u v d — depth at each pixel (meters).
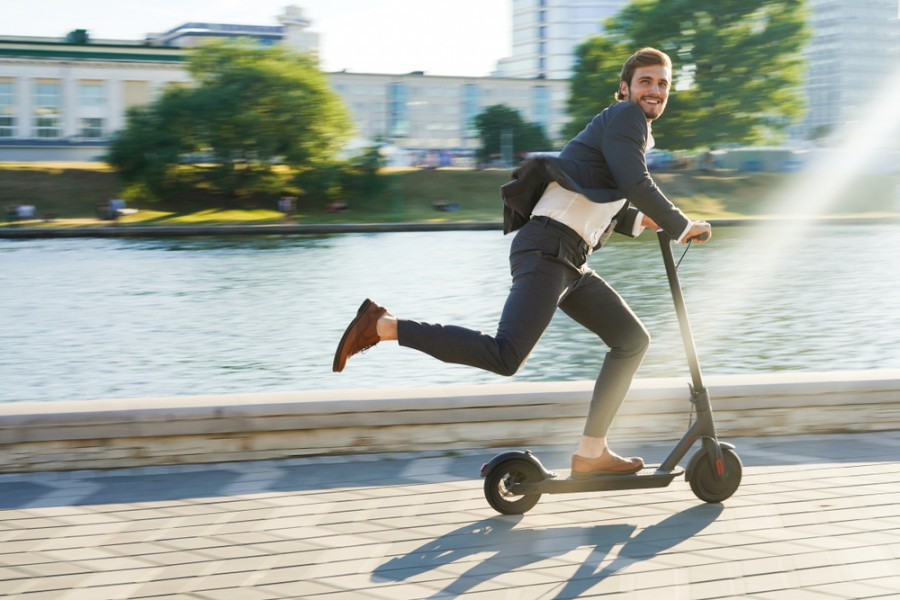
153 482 4.21
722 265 24.83
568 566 3.21
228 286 21.64
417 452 4.62
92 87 80.19
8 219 45.09
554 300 3.38
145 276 24.09
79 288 21.62
